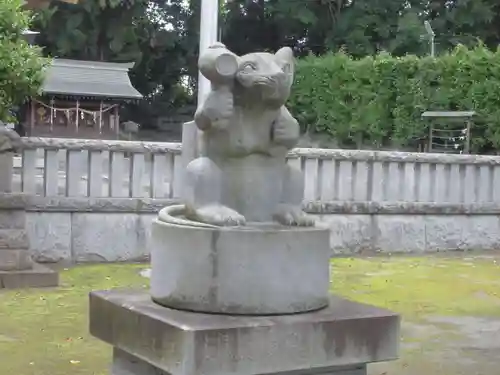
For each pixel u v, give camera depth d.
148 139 35.56
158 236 4.32
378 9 32.12
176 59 36.97
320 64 20.83
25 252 9.07
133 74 37.03
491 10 30.83
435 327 7.47
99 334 4.52
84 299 8.30
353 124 20.34
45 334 6.75
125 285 9.09
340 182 12.14
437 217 12.78
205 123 4.27
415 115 19.38
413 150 19.70
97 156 10.73
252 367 3.81
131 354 4.23
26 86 9.21
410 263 11.48
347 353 4.07
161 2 36.75
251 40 36.59
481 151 18.05
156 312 4.07
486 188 13.23
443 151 18.67
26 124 30.95
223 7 35.41
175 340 3.76
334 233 12.05
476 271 10.95
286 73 4.31
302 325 3.94
